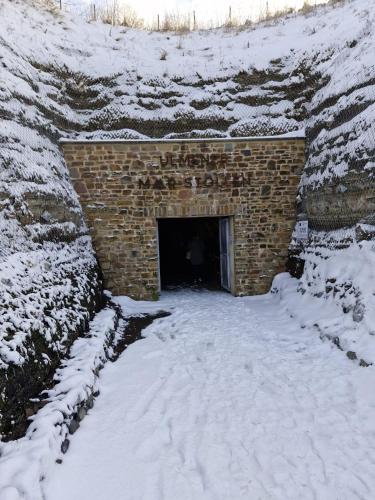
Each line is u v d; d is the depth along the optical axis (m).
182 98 8.38
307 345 5.37
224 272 9.19
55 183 6.46
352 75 6.64
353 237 5.88
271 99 8.42
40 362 3.85
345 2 8.98
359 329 4.86
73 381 3.93
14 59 6.56
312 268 6.86
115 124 8.12
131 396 4.21
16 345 3.49
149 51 9.28
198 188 7.96
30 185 5.47
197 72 8.61
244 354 5.29
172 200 7.94
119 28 9.95
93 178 7.75
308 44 8.48
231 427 3.61
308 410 3.83
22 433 3.13
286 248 8.29
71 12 9.66
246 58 8.69
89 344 4.97
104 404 4.04
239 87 8.49
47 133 6.97
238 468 3.05
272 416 3.76
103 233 7.88
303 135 8.00
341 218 6.41
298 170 8.10
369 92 6.04
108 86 8.36
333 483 2.86
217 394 4.23
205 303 8.11
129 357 5.30
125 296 8.09
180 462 3.14
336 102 6.97
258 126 8.20
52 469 2.90
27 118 6.29
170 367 4.95
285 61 8.59
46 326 4.30
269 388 4.31
